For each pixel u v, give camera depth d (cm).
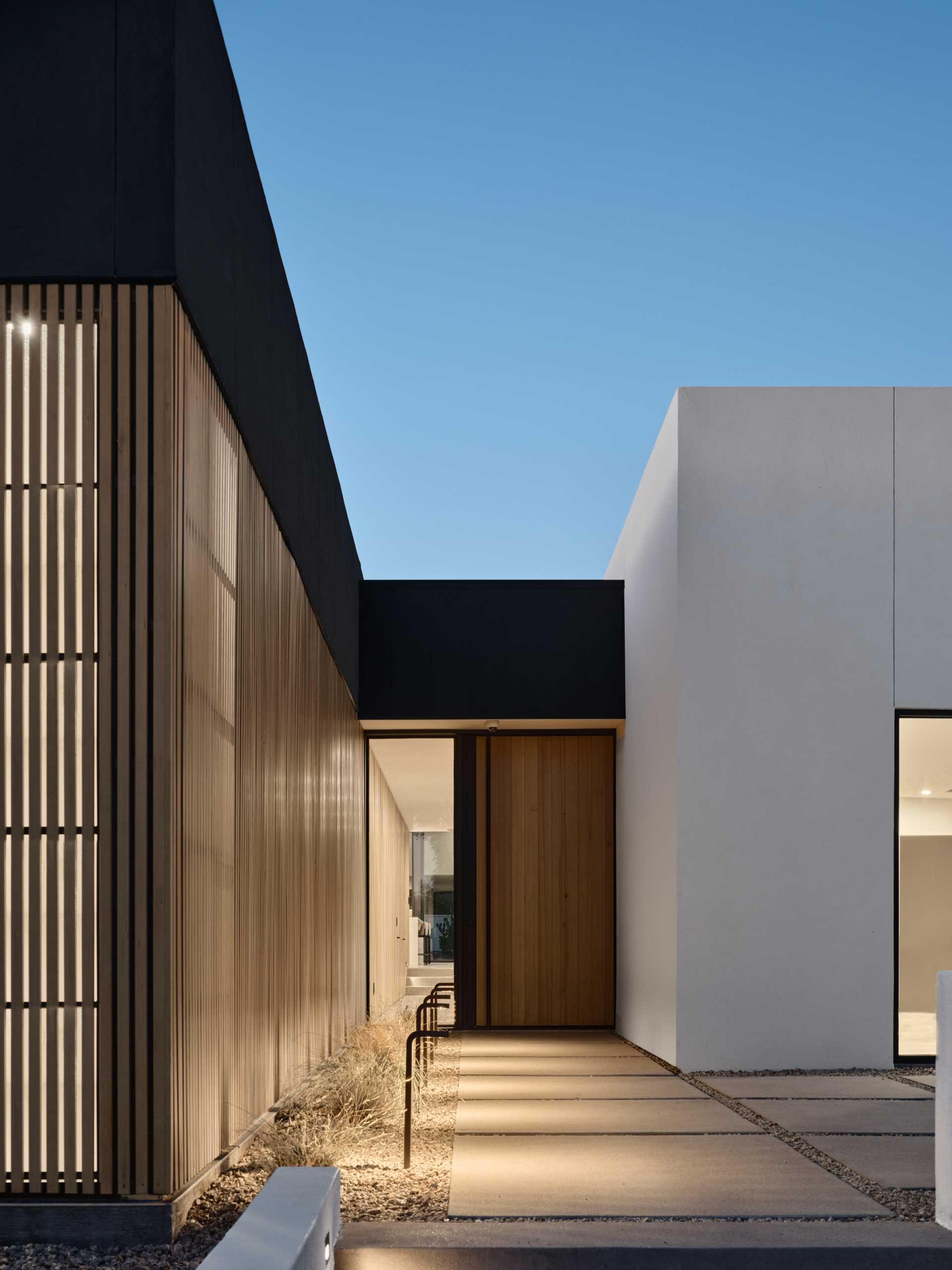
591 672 1271
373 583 1282
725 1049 912
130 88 470
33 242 465
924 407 969
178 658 474
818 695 942
